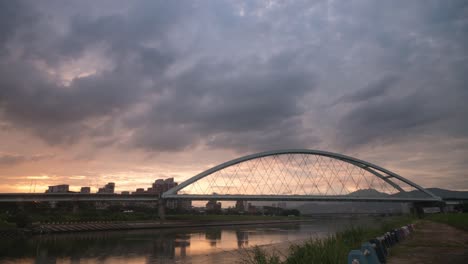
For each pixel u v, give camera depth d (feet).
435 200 382.42
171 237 200.34
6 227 193.47
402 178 375.45
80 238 185.47
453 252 49.52
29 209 301.02
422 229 105.81
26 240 170.91
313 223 422.82
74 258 114.32
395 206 529.04
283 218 492.13
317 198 364.38
